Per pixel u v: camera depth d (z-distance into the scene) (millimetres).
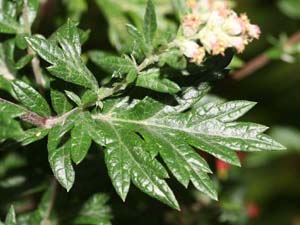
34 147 318
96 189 318
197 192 372
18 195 328
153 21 242
